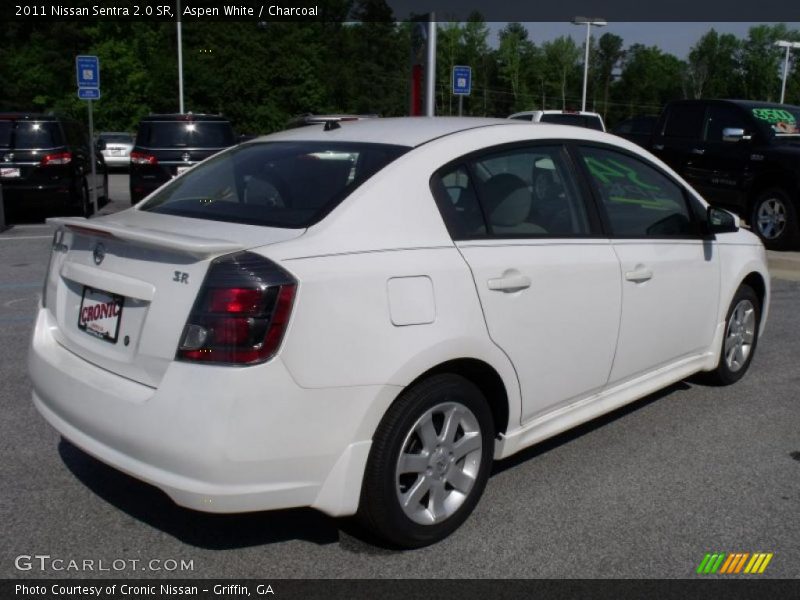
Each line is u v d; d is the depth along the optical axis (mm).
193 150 14102
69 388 3348
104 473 4109
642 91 101812
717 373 5547
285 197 3510
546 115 17969
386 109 78938
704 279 4980
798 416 5168
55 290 3701
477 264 3504
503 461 4387
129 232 3145
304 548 3453
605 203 4309
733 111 12414
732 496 4004
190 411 2877
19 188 13289
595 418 4754
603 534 3605
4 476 4051
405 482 3426
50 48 56312
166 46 56125
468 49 80875
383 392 3145
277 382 2910
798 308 8383
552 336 3855
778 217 11531
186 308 2951
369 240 3242
